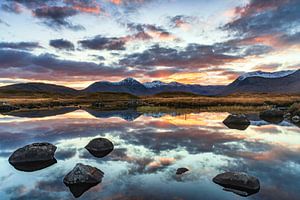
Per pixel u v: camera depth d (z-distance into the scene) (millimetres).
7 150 18234
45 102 78312
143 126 29797
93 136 23453
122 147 18703
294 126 29531
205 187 10969
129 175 12594
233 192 10422
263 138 22094
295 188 10805
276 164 14336
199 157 15883
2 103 61844
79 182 11469
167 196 10055
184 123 32312
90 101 98750
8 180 12062
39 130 27344
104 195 10227
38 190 10836
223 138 22078
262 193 10305
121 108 65375
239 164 14414
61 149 18203
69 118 40000
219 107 58844
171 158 15680
